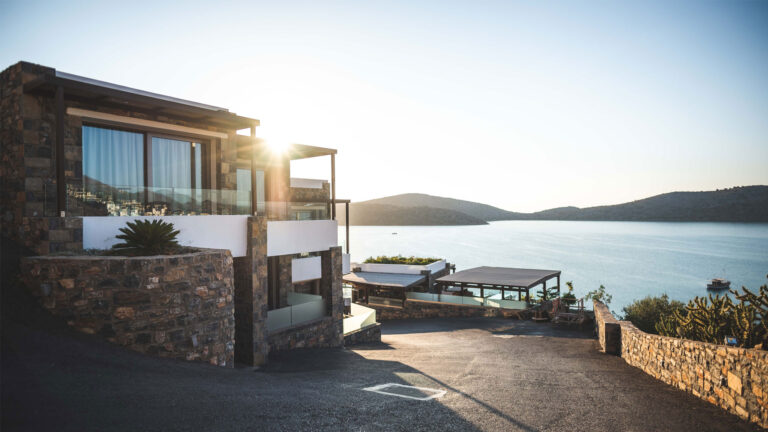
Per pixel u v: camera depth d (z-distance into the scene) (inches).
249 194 455.8
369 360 436.1
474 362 421.1
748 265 4943.4
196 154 509.7
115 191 346.9
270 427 165.6
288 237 503.8
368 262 1493.6
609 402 239.3
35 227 308.3
